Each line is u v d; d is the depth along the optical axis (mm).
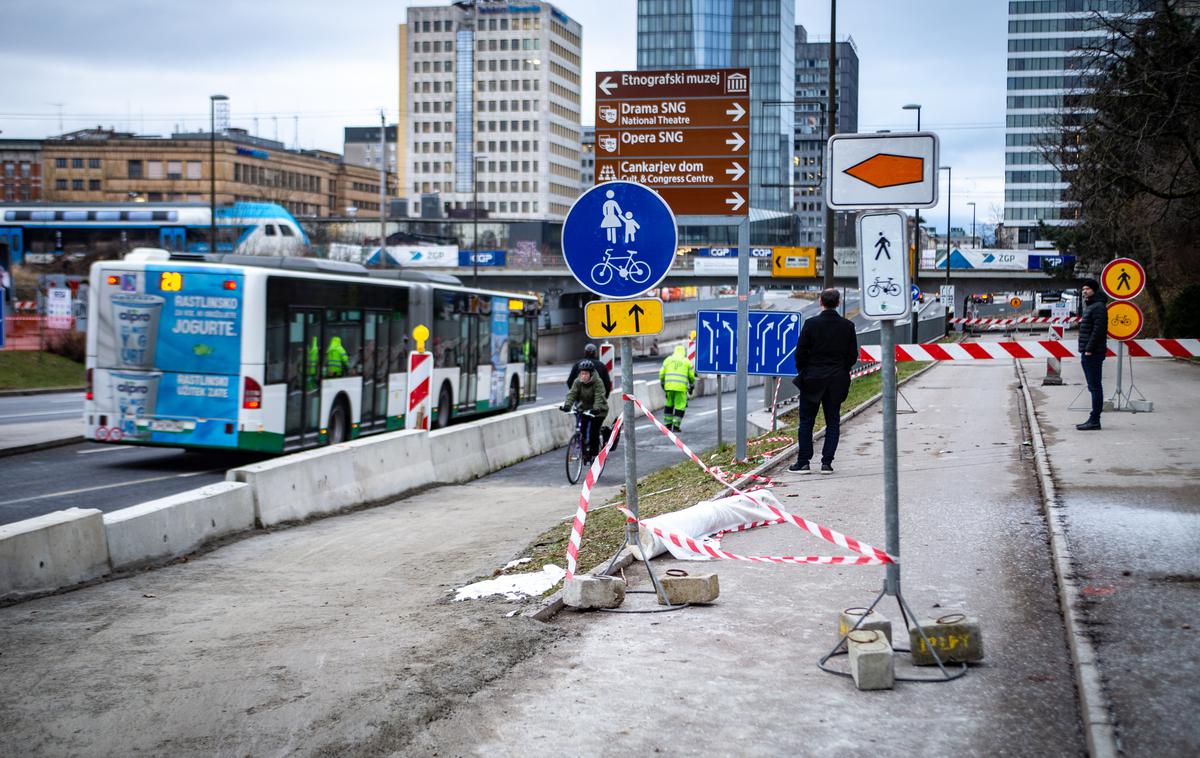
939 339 63594
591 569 8883
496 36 193375
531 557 10086
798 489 12289
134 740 5125
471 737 5109
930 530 9625
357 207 186250
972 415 20906
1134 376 28984
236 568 10438
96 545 9867
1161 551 8211
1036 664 6008
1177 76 27391
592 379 18141
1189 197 31422
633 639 6750
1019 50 174500
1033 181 175250
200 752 4969
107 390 18438
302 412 19500
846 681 5828
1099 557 8039
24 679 6152
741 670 6062
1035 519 9977
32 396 36969
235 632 7375
